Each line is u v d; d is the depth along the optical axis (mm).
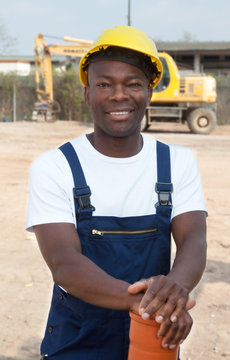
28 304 4062
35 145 15570
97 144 1794
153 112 22406
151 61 1765
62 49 27188
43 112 27234
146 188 1772
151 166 1804
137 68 1732
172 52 37969
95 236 1712
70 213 1726
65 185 1738
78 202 1723
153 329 1483
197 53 38531
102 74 1729
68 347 1718
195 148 15680
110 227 1721
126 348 1704
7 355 3285
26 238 5914
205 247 1745
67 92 31828
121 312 1694
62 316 1759
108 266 1709
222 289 4441
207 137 19984
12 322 3748
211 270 4934
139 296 1501
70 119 32188
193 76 22078
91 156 1772
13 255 5281
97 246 1711
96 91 1746
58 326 1759
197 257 1695
